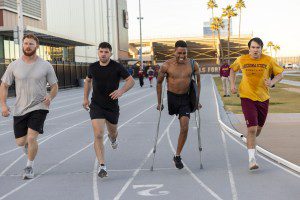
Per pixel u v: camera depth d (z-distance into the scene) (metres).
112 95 7.07
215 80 56.44
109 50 7.16
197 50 130.62
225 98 24.88
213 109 19.02
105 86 7.20
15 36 28.25
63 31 68.62
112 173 7.62
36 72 7.08
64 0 69.25
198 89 7.76
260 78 7.45
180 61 7.45
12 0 44.62
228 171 7.55
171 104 7.65
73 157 9.20
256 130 7.47
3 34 42.19
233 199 5.91
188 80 7.52
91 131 13.22
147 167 8.05
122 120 15.88
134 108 20.77
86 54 73.44
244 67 7.50
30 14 49.88
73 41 50.41
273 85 7.35
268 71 7.49
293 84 41.03
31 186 6.90
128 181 7.03
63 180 7.22
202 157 8.87
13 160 9.08
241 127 13.13
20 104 7.16
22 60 7.15
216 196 6.07
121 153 9.49
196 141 10.90
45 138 12.04
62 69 43.62
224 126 13.06
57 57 55.59
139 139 11.40
